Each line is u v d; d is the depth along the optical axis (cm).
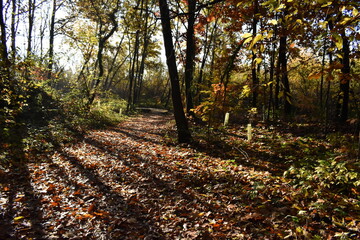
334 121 1237
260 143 938
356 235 330
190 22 1379
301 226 365
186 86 1557
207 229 388
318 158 622
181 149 941
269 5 256
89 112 1766
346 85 1184
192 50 1520
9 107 1117
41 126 1220
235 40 1370
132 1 2219
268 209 427
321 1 230
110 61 4556
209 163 749
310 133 1047
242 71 1250
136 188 570
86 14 2392
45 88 1705
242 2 282
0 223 400
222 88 852
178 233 385
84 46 1886
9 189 537
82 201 495
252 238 354
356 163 464
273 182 545
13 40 1575
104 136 1268
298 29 271
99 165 748
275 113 1518
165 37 1008
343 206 391
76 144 1044
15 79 930
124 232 392
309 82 1841
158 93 6328
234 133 1166
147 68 4406
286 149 818
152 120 2297
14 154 758
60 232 385
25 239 363
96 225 410
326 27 244
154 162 771
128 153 900
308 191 456
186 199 504
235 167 685
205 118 970
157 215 445
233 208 450
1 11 1185
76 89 1806
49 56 1495
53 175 648
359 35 233
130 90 2789
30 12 2042
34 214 439
